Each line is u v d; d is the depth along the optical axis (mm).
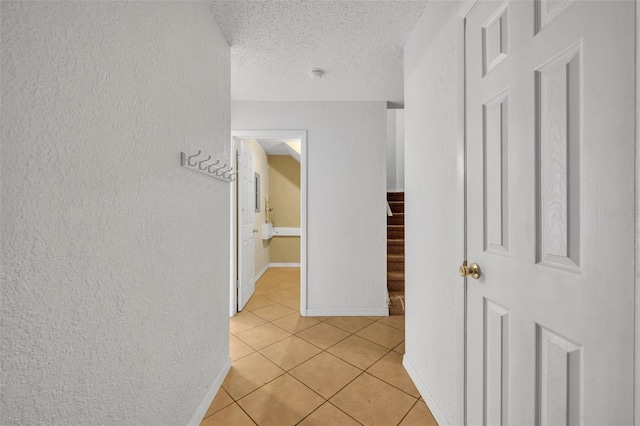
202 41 1407
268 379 1752
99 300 766
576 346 709
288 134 2824
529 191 845
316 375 1797
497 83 982
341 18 1621
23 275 579
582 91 692
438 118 1407
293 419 1421
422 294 1620
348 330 2492
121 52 832
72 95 674
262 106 2828
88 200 724
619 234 617
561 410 748
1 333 547
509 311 932
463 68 1187
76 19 680
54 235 639
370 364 1932
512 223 915
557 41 753
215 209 1587
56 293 646
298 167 5352
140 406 941
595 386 666
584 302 686
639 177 581
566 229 736
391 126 5656
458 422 1199
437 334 1423
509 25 927
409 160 1826
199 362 1394
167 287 1099
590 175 676
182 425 1229
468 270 1107
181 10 1189
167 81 1078
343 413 1465
